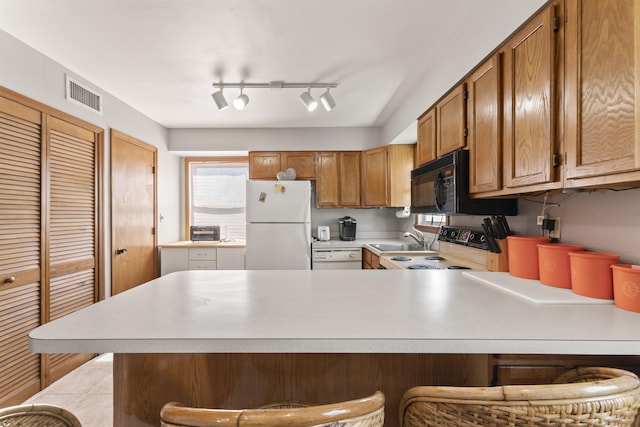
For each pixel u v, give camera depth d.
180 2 1.61
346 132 4.00
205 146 3.98
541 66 1.21
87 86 2.53
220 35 1.92
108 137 2.81
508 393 0.60
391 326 0.89
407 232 3.88
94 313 1.00
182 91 2.78
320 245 3.67
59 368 2.27
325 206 3.99
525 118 1.31
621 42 0.89
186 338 0.81
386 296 1.22
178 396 1.02
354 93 2.85
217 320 0.94
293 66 2.33
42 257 2.10
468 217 2.39
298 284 1.43
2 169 1.83
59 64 2.25
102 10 1.66
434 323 0.91
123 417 1.01
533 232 1.67
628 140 0.87
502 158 1.49
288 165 3.99
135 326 0.89
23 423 0.79
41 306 2.08
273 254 3.40
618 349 0.80
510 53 1.42
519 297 1.18
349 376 1.04
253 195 3.40
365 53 2.14
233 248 3.78
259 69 2.37
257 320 0.94
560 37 1.12
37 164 2.06
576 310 1.03
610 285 1.10
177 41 1.98
